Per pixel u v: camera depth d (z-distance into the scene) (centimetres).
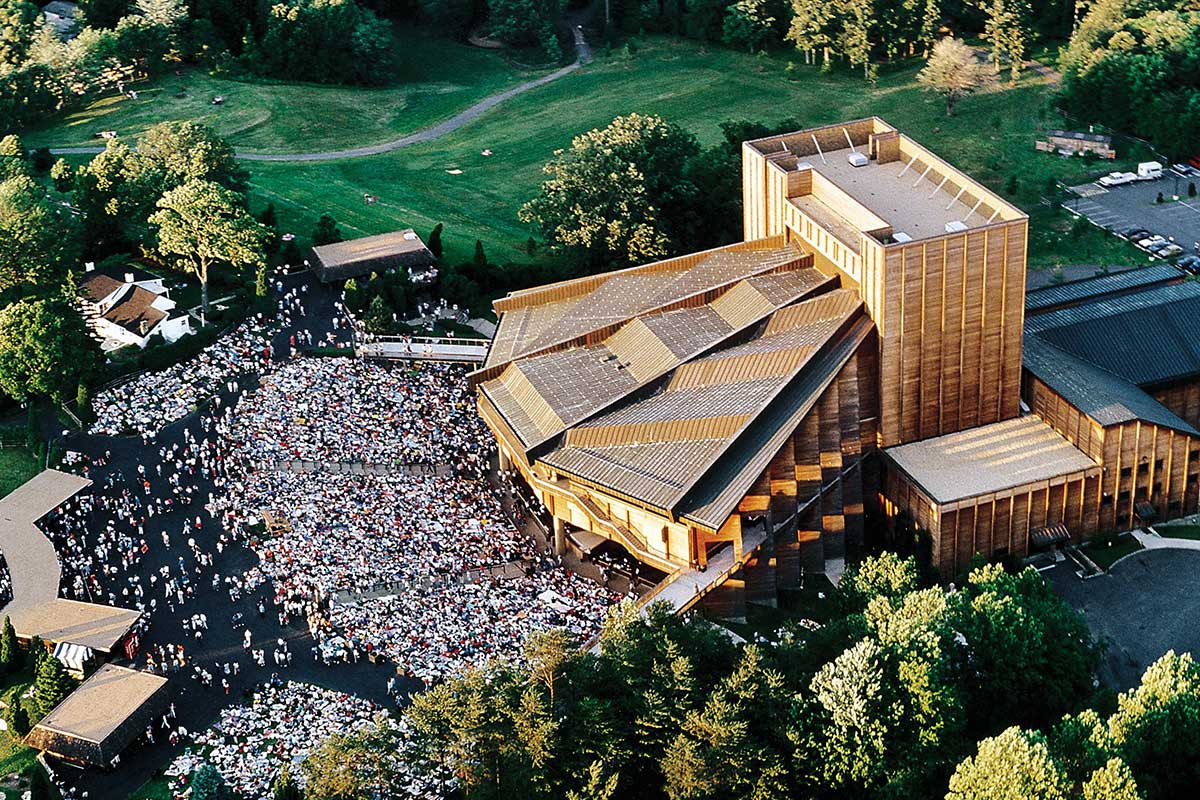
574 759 19725
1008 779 18400
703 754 19462
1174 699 19875
